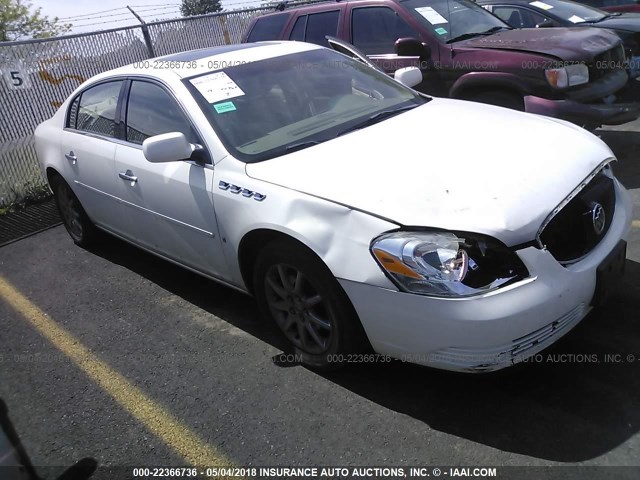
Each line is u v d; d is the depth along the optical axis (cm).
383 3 607
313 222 269
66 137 471
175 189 346
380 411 272
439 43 566
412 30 586
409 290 240
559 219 253
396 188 261
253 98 354
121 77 416
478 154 283
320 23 669
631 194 481
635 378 267
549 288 238
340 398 285
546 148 288
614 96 532
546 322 239
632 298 325
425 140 306
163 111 367
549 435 244
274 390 299
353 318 271
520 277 237
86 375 338
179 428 283
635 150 594
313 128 339
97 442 283
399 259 240
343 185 271
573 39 534
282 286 305
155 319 388
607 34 561
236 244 313
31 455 280
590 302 262
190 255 367
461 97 556
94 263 497
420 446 249
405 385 286
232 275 337
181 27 916
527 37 560
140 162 377
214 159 325
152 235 395
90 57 780
